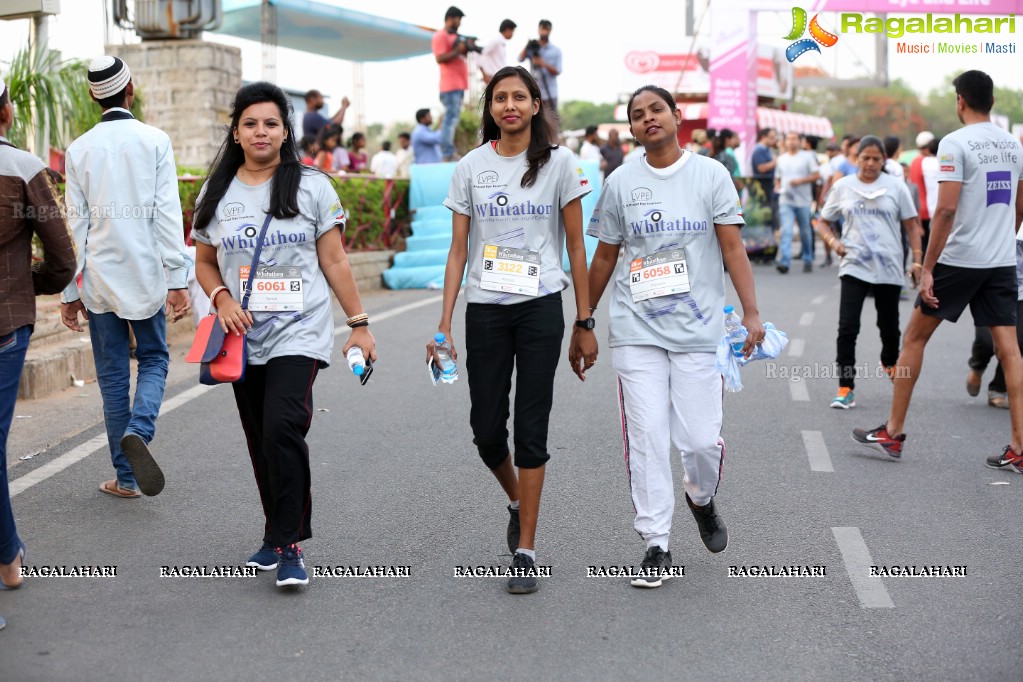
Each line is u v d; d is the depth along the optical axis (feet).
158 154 19.36
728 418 26.40
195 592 15.74
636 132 15.99
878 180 27.30
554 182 15.98
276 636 14.24
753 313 15.94
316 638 14.19
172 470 21.68
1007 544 17.76
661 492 15.93
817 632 14.33
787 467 22.24
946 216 21.95
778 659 13.52
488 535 18.11
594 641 14.06
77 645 13.97
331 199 16.16
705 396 16.01
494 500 19.93
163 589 15.84
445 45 62.13
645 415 15.93
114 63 19.39
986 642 13.99
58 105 33.65
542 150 15.92
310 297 15.98
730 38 69.26
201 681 12.97
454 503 19.75
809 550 17.44
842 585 15.97
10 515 15.53
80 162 19.27
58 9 34.27
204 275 16.19
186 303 19.74
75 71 34.27
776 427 25.58
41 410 26.48
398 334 37.55
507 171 15.97
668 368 16.17
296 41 66.33
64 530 18.29
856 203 27.25
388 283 51.98
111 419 19.76
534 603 15.31
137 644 13.99
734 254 16.07
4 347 14.96
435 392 28.73
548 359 15.85
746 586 15.93
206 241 16.19
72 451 22.80
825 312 43.93
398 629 14.46
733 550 17.46
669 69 112.06
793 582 16.10
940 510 19.56
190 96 57.62
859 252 27.22
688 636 14.21
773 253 65.62
